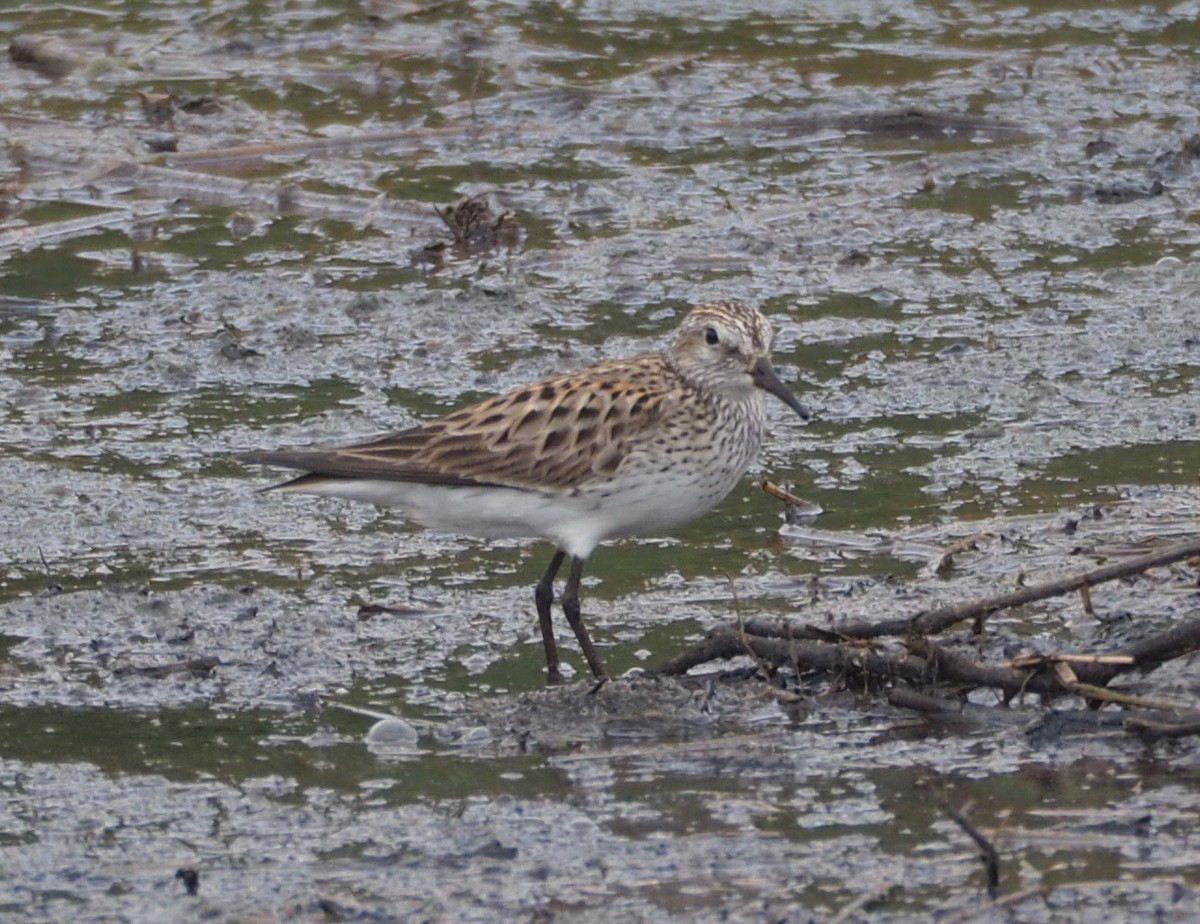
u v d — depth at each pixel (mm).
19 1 25688
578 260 18500
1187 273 18031
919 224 19391
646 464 11719
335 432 15062
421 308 17453
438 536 13570
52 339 16953
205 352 16656
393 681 11352
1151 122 21906
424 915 8664
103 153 21062
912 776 9953
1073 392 15680
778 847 9234
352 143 21250
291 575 12867
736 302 12297
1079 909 8562
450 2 25391
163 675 11375
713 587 12602
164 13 25234
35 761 10328
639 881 8938
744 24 25047
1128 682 10711
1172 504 13516
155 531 13531
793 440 14961
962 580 12414
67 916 8750
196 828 9586
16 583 12719
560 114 22250
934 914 8562
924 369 16156
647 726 10656
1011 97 22641
